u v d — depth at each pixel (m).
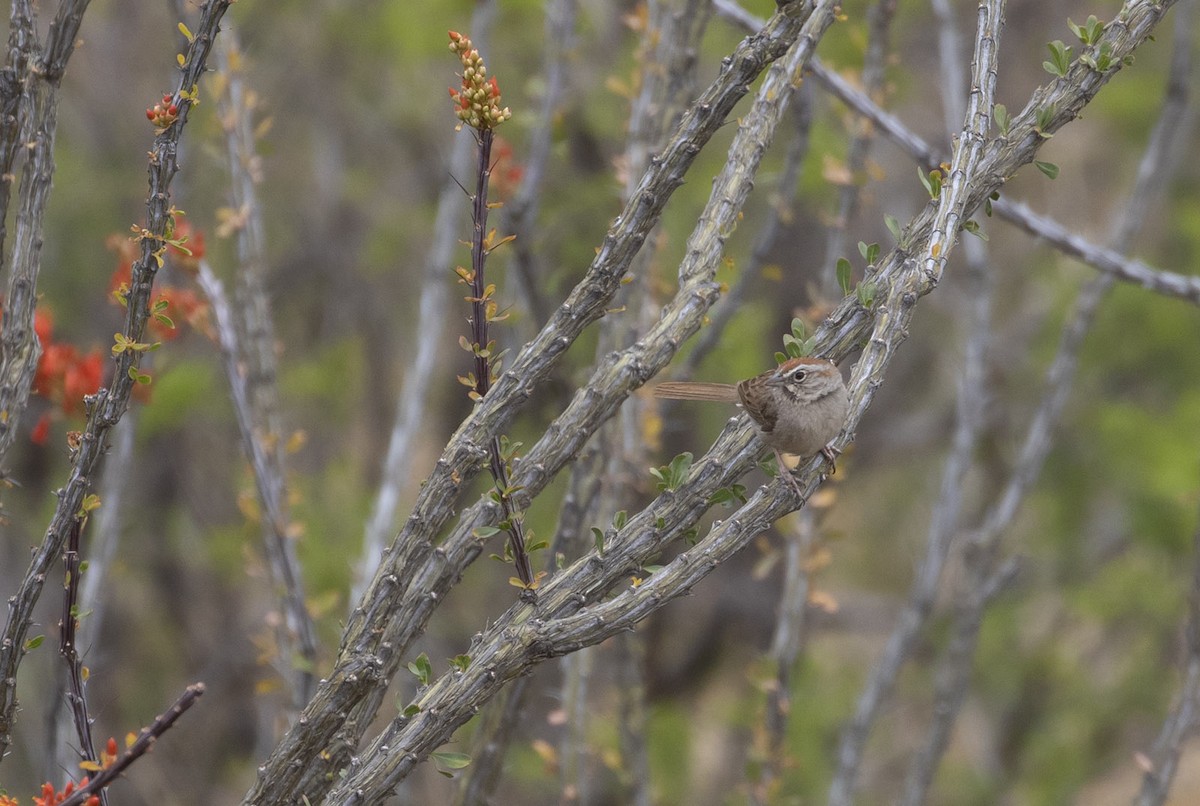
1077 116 5.79
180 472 18.70
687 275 5.66
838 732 16.95
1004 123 5.76
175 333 8.50
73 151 18.27
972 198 5.72
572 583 5.27
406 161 21.77
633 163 8.58
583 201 15.69
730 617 19.47
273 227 21.02
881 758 18.72
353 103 20.44
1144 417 17.72
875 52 9.34
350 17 19.50
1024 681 18.45
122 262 8.03
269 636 11.94
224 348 8.70
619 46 16.28
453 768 5.20
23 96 6.00
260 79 19.95
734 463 5.64
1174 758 8.43
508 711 7.51
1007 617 18.23
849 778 10.05
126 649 18.72
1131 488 17.89
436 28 17.83
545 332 5.27
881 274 5.83
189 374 15.69
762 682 9.14
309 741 5.21
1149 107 17.95
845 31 14.12
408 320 20.91
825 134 15.06
